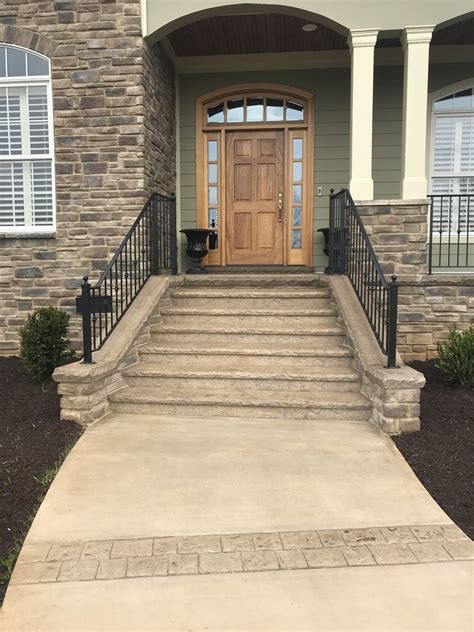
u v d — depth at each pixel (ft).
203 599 7.09
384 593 7.19
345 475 10.61
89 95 20.01
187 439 12.39
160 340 17.28
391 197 24.41
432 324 18.98
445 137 24.54
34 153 20.93
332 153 24.68
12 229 21.25
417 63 19.17
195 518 9.05
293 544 8.30
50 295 20.77
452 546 8.26
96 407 13.62
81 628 6.59
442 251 24.25
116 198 20.22
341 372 14.84
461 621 6.67
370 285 16.07
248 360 15.88
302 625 6.61
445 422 13.20
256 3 19.12
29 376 17.34
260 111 25.17
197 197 25.29
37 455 11.66
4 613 6.87
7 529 8.88
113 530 8.69
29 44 20.04
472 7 18.79
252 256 25.55
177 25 20.01
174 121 24.91
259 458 11.35
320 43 23.08
